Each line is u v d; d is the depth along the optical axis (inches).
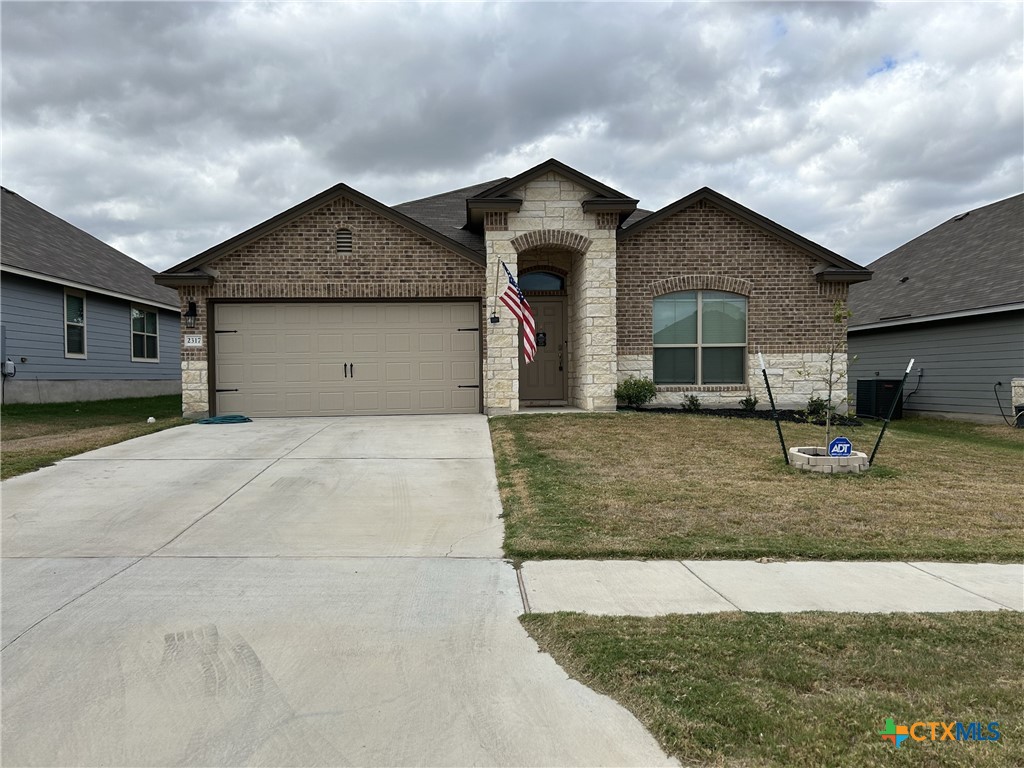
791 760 112.7
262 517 265.3
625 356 555.2
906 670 143.1
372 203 526.9
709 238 557.9
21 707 130.0
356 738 121.0
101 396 772.0
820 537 240.7
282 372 534.3
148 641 158.9
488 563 215.9
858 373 840.3
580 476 325.7
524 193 524.7
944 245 829.2
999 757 113.0
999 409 629.9
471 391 544.4
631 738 121.0
